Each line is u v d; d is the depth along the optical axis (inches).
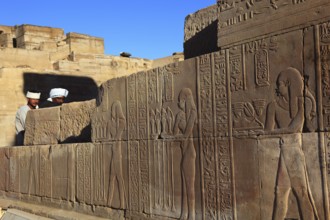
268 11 160.6
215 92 180.2
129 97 228.7
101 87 252.2
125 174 230.4
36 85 613.0
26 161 323.6
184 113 195.2
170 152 202.5
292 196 152.6
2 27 941.2
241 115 169.3
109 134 243.0
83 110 292.0
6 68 584.7
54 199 291.1
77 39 829.8
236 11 172.7
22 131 362.0
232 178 172.6
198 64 188.5
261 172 161.8
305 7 148.7
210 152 182.1
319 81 144.4
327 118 142.4
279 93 156.1
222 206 176.7
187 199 192.7
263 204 161.2
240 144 169.6
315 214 145.8
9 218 291.9
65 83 655.8
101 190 248.2
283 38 155.3
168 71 204.1
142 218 218.1
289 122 153.3
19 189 331.6
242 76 169.0
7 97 578.9
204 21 266.2
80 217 250.2
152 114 213.0
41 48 800.3
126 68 781.3
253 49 165.2
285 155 154.0
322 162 143.5
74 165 272.4
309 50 147.5
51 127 317.7
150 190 213.5
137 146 222.2
